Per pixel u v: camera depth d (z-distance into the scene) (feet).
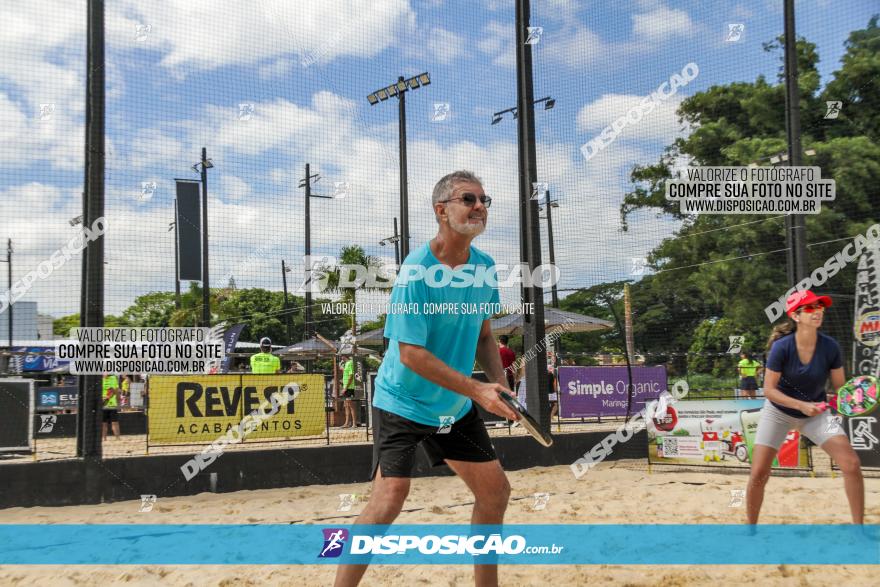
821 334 12.94
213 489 22.20
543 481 22.16
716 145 43.47
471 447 8.36
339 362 43.45
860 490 12.53
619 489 19.90
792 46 25.20
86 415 21.26
